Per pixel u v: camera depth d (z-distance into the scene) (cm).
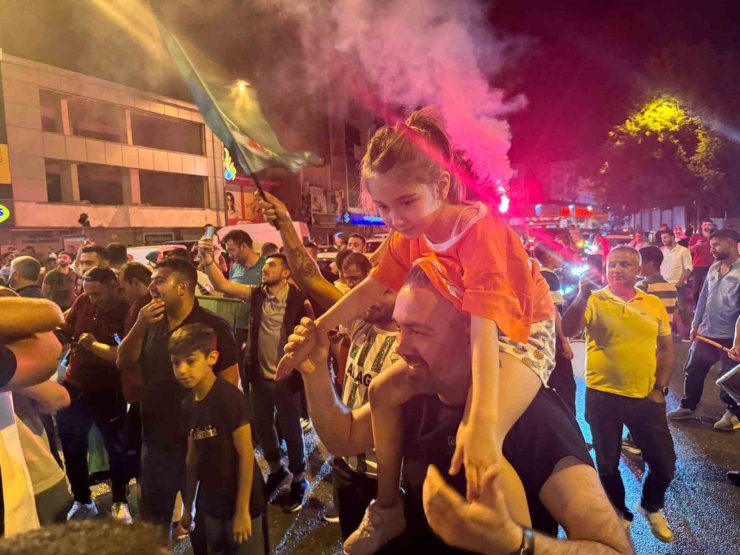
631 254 346
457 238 122
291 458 412
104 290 416
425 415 137
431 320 121
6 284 526
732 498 406
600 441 362
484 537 107
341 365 319
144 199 3331
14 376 155
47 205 2609
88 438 436
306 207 4016
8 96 2475
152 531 79
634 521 378
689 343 938
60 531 74
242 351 517
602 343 356
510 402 113
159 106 3269
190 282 314
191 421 275
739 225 2014
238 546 266
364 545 149
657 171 2597
